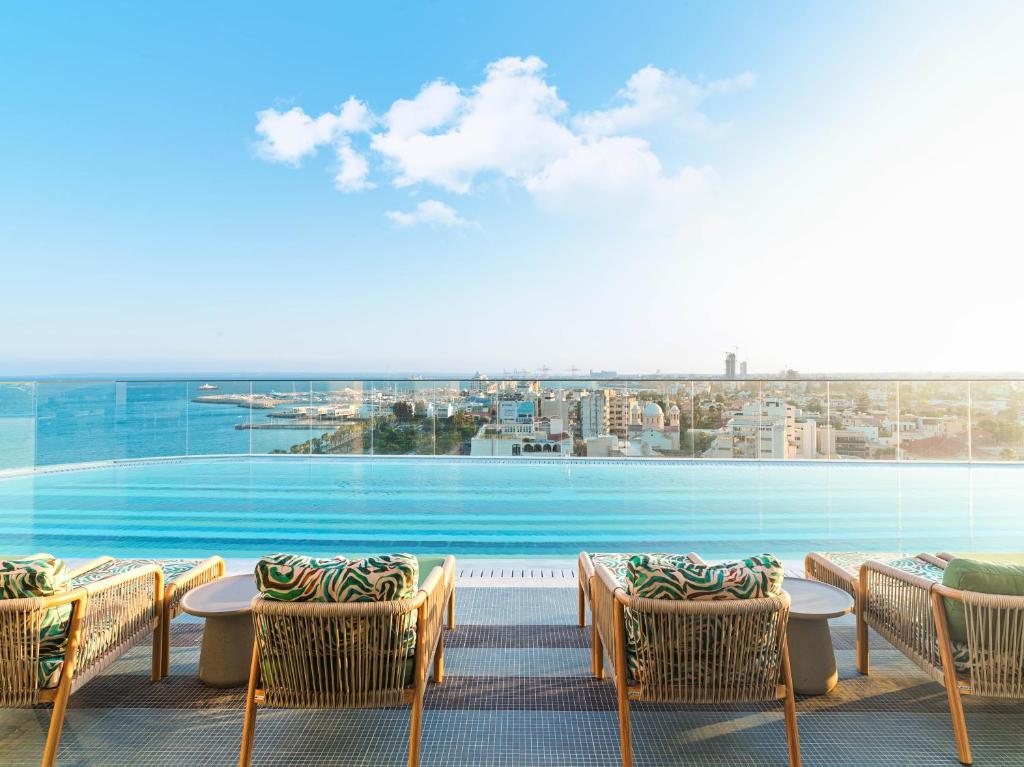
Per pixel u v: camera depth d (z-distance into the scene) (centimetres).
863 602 319
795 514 673
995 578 237
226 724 269
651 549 572
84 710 281
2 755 244
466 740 257
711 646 226
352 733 263
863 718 275
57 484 837
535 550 573
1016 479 800
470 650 348
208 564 363
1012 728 266
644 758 244
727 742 256
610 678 314
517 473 869
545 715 278
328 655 225
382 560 232
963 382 837
